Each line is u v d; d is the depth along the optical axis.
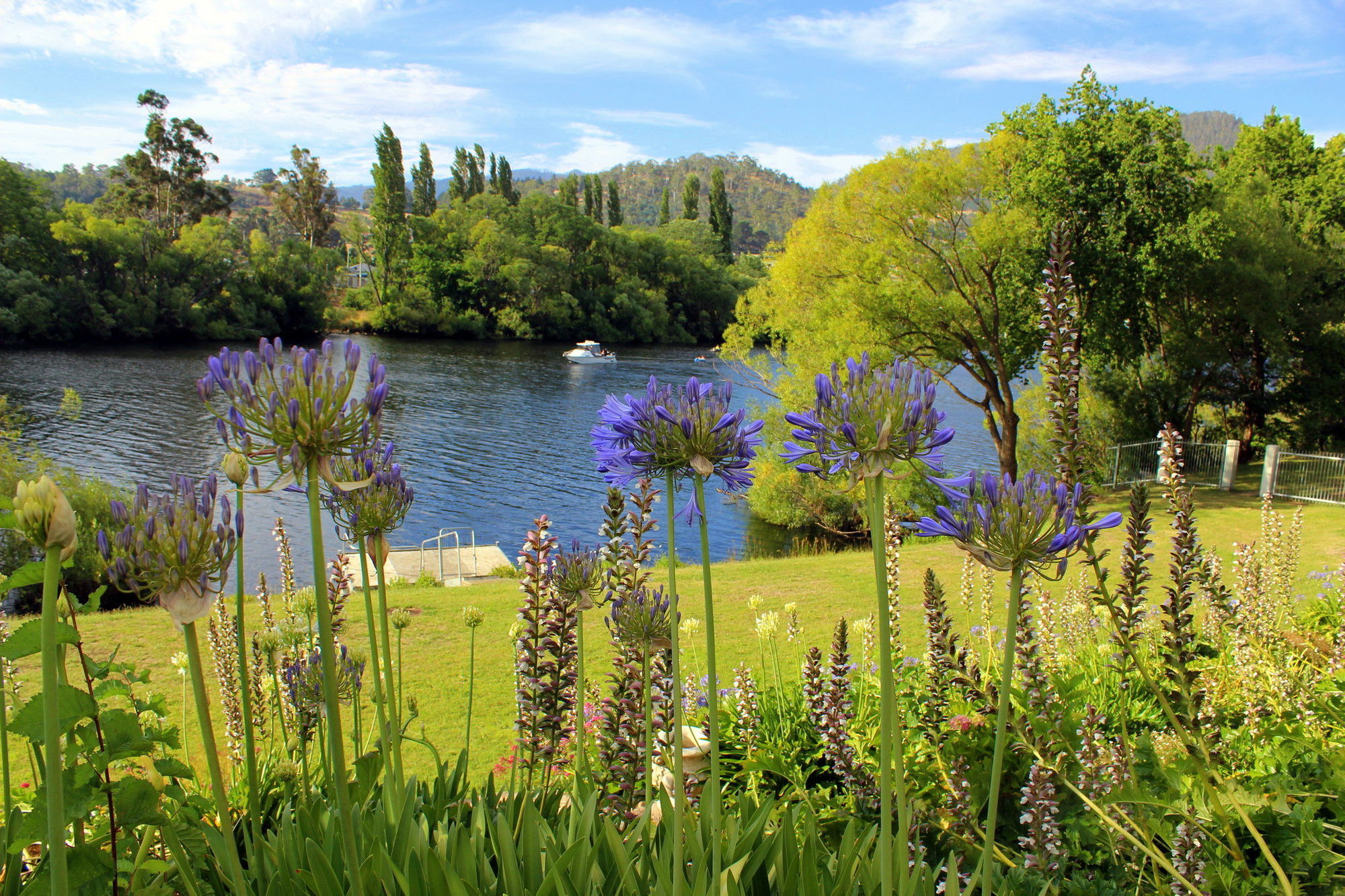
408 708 3.69
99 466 32.75
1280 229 27.89
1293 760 3.60
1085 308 24.28
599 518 30.50
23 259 66.56
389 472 2.78
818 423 1.96
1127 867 3.19
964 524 1.97
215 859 2.62
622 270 104.12
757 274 122.56
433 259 93.94
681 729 2.28
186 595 1.86
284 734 3.72
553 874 2.31
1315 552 14.93
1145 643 4.20
